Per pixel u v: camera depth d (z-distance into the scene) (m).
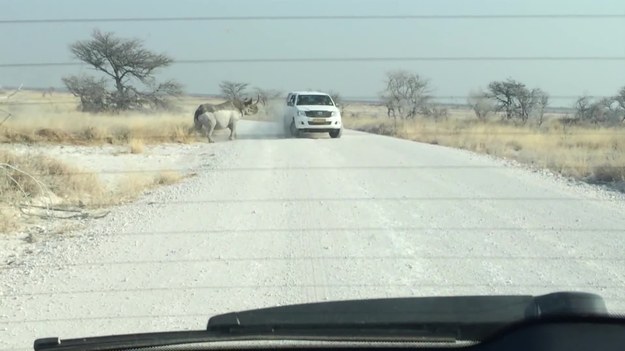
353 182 14.19
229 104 27.88
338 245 8.73
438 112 32.09
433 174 15.47
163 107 36.81
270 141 26.31
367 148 22.27
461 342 4.01
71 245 9.05
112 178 15.01
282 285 7.01
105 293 6.86
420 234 9.33
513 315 4.10
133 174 15.33
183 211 11.21
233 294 6.73
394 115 33.34
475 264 7.74
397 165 17.06
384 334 4.04
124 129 25.83
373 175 15.24
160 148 23.94
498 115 28.14
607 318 3.92
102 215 11.35
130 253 8.51
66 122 25.16
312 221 10.23
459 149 21.91
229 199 12.22
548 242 8.83
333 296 6.54
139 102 36.88
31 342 5.51
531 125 25.00
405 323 4.09
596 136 21.22
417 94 33.12
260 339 4.09
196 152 22.91
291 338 4.07
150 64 36.47
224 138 28.77
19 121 23.55
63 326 5.89
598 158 16.81
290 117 29.48
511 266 7.65
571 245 8.66
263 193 12.82
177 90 36.91
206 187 13.82
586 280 7.07
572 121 24.47
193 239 9.19
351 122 39.97
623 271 7.42
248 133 31.70
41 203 11.74
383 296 6.49
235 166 17.23
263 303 6.39
